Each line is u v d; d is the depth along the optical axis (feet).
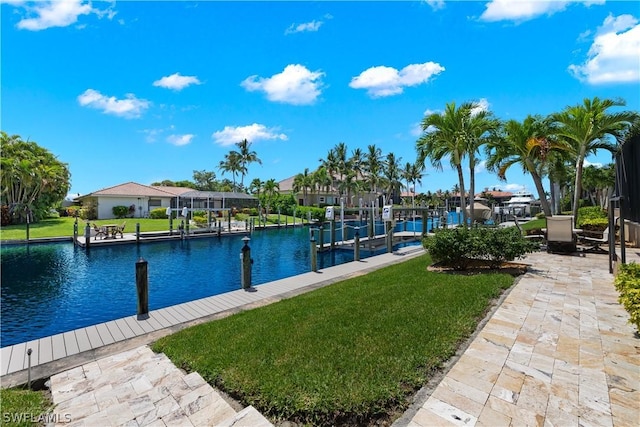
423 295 17.44
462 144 38.42
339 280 25.50
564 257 29.04
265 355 11.30
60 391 10.29
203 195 84.38
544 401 8.11
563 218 31.14
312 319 14.84
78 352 13.51
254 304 19.80
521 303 16.10
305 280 26.13
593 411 7.66
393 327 13.12
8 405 9.22
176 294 30.22
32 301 27.50
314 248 30.07
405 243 58.59
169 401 9.10
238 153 171.53
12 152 93.97
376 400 8.23
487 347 11.29
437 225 73.97
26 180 90.43
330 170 157.99
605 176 83.76
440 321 13.46
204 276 37.45
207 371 10.60
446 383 9.09
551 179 67.36
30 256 50.55
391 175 183.62
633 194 19.48
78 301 27.53
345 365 10.15
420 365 10.02
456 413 7.75
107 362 12.35
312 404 8.20
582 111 33.81
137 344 14.24
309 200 168.35
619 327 12.79
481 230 24.82
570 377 9.22
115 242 61.26
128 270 40.57
